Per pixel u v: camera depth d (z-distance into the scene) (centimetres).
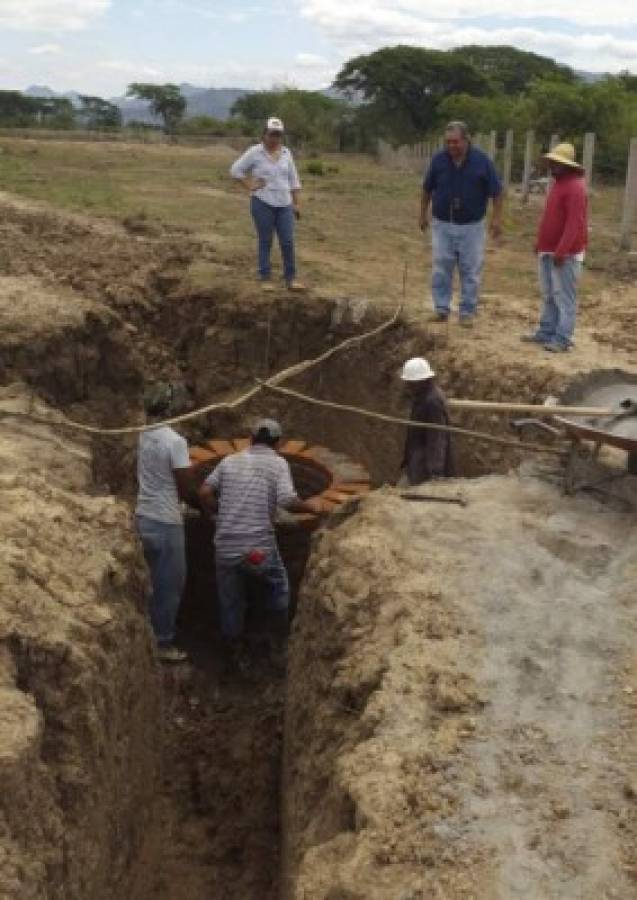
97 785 464
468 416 884
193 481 838
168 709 720
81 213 1593
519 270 1361
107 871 478
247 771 674
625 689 457
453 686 452
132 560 606
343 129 5712
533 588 539
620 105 2834
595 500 645
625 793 395
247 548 745
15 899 349
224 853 612
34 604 482
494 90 5750
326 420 1116
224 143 4653
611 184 2631
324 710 496
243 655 789
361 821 385
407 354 998
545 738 425
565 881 355
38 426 755
